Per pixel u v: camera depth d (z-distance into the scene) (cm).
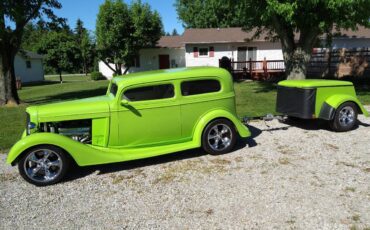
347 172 482
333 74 1920
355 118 690
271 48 2694
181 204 410
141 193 447
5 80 1361
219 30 2928
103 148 524
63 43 3322
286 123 786
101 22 2781
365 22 1223
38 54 3603
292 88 691
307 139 648
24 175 475
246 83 1883
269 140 652
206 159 560
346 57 1858
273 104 1067
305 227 347
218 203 407
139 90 525
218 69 578
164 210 398
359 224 348
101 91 1855
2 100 1369
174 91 539
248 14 1364
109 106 518
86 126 536
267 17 1228
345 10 1116
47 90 2159
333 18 1164
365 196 407
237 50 2723
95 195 448
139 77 527
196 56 2755
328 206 387
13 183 500
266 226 353
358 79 1714
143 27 2788
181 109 546
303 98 668
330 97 680
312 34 1277
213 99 563
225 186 453
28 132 512
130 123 525
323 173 482
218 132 573
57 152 481
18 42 1367
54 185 486
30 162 479
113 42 2775
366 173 476
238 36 2725
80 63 3538
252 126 770
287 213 376
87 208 413
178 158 572
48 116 505
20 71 3350
